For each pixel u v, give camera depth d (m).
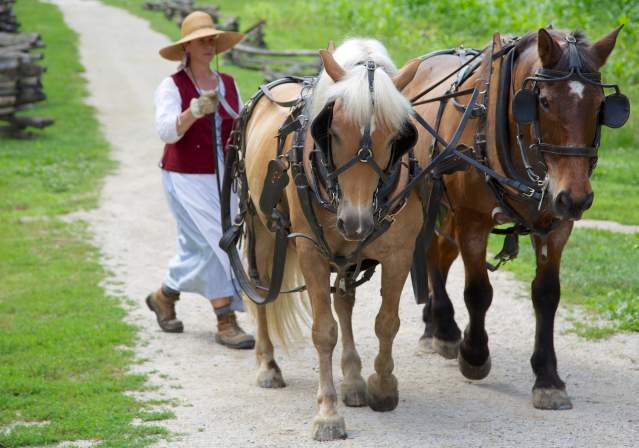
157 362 10.27
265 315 9.53
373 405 8.61
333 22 48.16
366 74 7.07
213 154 10.76
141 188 21.02
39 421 8.37
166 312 11.46
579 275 13.52
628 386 9.34
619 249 15.16
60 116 30.36
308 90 8.61
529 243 15.94
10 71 26.17
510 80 8.43
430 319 10.86
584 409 8.64
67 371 9.79
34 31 49.62
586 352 10.49
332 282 14.20
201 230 10.68
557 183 7.50
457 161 8.66
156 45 47.66
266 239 9.71
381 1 42.22
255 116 9.78
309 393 9.22
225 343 10.92
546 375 8.74
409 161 7.91
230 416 8.49
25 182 21.25
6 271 14.27
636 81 28.39
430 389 9.36
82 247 15.73
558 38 7.99
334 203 7.39
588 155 7.46
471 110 8.56
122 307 12.45
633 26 30.17
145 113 31.77
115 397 8.93
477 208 8.95
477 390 9.31
